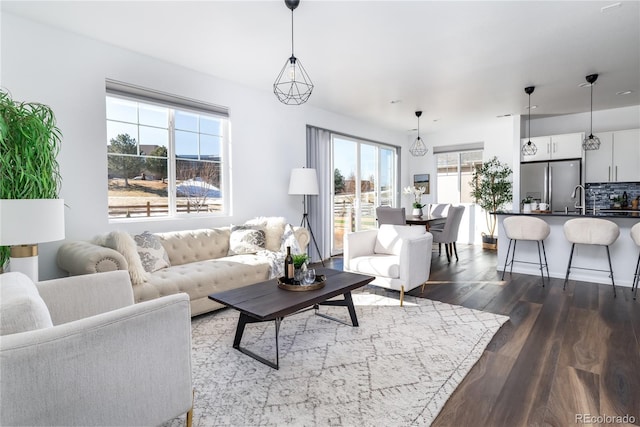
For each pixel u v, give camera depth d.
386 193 7.77
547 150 6.10
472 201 7.66
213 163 4.30
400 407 1.77
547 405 1.79
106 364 1.23
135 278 2.66
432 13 2.75
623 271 4.04
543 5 2.64
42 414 1.08
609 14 2.78
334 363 2.25
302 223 5.35
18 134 2.21
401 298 3.40
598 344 2.48
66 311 1.81
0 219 1.81
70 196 3.10
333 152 6.18
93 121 3.22
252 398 1.87
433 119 6.60
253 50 3.45
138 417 1.33
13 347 1.03
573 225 3.86
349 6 2.63
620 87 4.66
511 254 4.81
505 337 2.63
